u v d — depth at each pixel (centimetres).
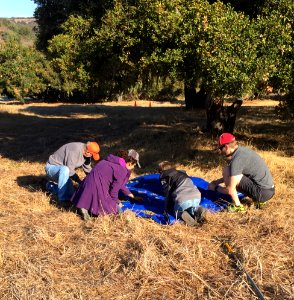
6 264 479
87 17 1029
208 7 724
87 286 436
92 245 526
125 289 430
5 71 3422
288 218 603
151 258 471
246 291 423
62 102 3775
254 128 1408
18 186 791
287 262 481
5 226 588
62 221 610
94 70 1005
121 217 596
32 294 414
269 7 800
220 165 909
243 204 673
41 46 2027
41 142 1434
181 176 621
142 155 1080
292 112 987
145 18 777
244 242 522
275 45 716
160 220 598
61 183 679
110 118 1989
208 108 1273
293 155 1021
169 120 1731
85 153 704
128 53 839
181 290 426
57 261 488
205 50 696
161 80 1091
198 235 548
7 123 1998
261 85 760
